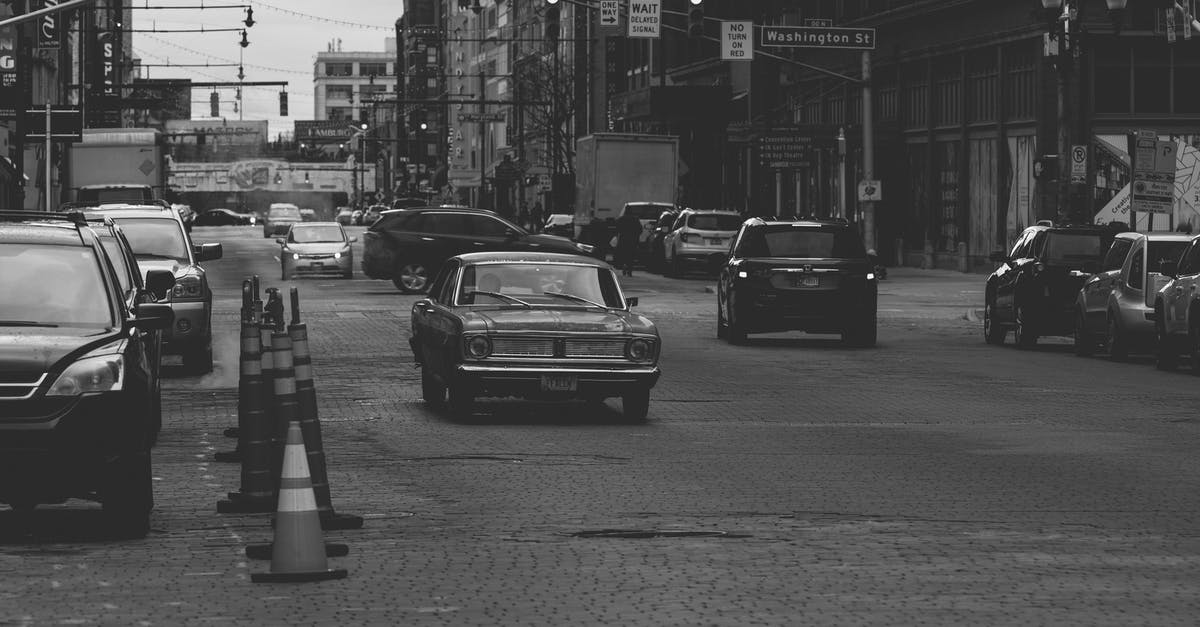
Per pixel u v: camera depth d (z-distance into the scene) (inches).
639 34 2513.5
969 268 2603.3
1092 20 2230.6
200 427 837.8
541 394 837.2
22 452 506.9
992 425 847.1
